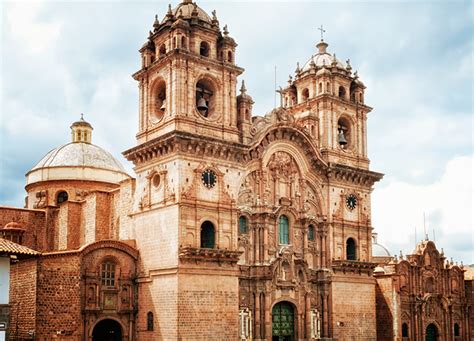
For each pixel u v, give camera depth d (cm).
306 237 7119
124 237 6844
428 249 8581
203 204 6231
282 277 6781
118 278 6331
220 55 6781
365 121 8044
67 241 7481
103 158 9138
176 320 5853
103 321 6362
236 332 6225
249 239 6738
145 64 6812
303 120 7669
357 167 7756
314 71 7881
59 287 5900
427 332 8356
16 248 5103
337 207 7450
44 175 8706
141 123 6756
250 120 6912
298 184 7219
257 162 6862
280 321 6781
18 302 6009
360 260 7512
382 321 7988
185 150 6203
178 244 5972
